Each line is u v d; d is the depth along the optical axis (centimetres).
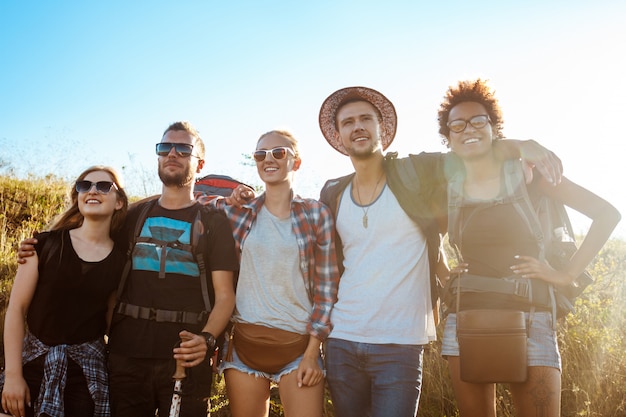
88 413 351
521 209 335
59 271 356
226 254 366
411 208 359
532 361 324
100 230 375
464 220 349
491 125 365
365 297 354
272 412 471
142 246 362
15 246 739
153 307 350
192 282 360
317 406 359
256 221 382
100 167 382
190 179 381
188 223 369
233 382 367
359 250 366
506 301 330
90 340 366
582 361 474
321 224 382
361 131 377
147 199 398
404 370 346
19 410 336
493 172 353
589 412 446
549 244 337
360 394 357
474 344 329
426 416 468
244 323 365
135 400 348
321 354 384
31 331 359
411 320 352
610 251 711
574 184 338
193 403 346
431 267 372
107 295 370
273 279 368
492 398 349
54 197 896
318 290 376
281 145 387
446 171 366
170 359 346
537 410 322
